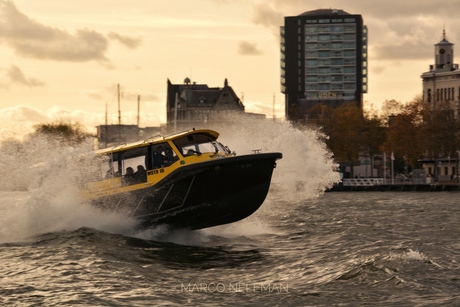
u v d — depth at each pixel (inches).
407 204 3651.6
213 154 1685.5
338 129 7022.6
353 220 2464.3
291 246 1697.8
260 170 1660.9
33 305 1133.7
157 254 1531.7
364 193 5610.2
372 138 6998.0
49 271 1368.1
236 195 1676.9
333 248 1662.2
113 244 1605.6
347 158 7007.9
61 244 1612.9
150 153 1706.4
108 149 1785.2
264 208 2605.8
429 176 7062.0
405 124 6579.7
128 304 1131.9
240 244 1708.9
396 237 1914.4
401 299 1131.9
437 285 1211.2
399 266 1323.8
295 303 1125.7
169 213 1708.9
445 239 1871.3
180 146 1688.0
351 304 1113.4
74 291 1213.7
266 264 1445.6
